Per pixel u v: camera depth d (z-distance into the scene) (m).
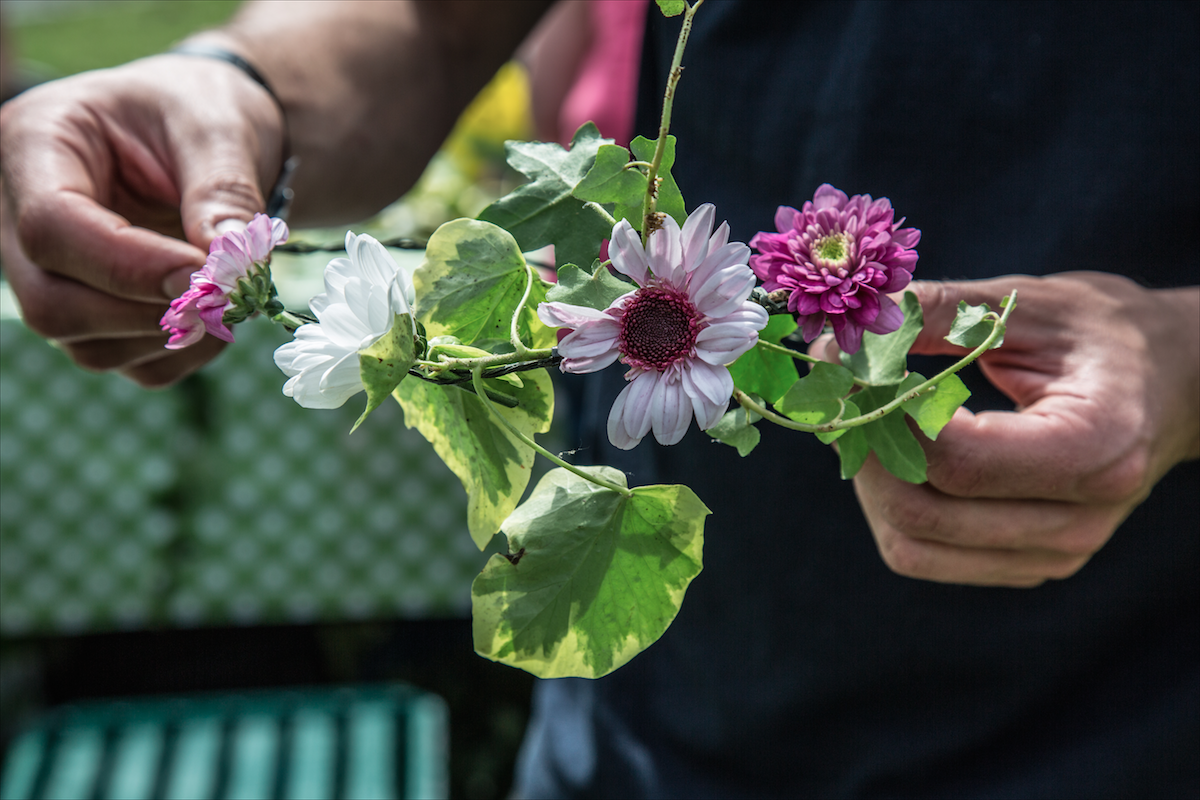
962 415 0.60
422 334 0.52
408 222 1.80
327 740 1.48
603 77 1.93
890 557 0.64
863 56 0.71
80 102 0.69
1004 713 0.73
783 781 0.80
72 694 2.07
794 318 0.58
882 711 0.76
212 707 1.55
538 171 0.55
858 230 0.52
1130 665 0.72
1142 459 0.60
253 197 0.68
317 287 1.31
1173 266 0.69
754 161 0.75
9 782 1.38
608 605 0.52
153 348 0.73
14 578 1.48
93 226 0.65
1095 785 0.71
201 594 1.53
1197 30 0.67
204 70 0.74
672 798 0.83
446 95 0.94
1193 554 0.70
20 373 1.40
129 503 1.47
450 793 1.96
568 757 0.90
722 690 0.81
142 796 1.37
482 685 2.11
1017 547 0.62
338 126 0.84
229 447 1.48
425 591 1.58
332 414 1.48
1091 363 0.61
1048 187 0.70
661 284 0.50
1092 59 0.69
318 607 1.56
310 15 0.85
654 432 0.49
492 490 0.55
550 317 0.50
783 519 0.75
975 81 0.70
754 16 0.73
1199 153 0.68
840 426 0.52
